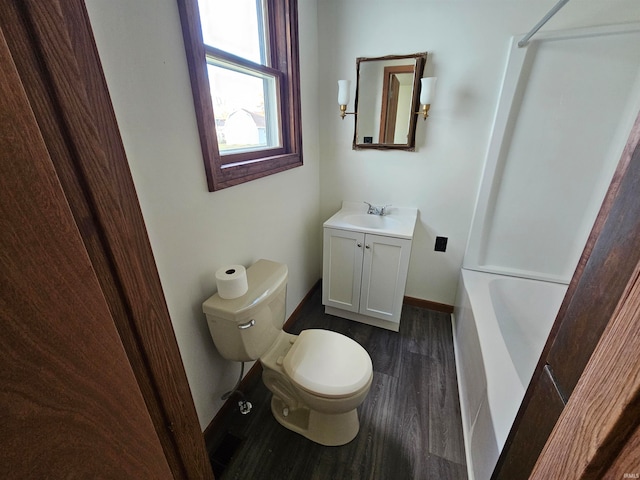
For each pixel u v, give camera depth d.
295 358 1.24
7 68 0.26
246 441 1.30
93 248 0.51
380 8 1.66
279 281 1.26
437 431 1.34
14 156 0.27
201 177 1.04
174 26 0.86
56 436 0.33
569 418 0.37
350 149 2.03
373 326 2.05
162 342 0.71
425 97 1.64
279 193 1.63
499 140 1.65
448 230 1.99
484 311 1.53
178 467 0.81
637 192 0.35
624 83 1.38
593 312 0.41
